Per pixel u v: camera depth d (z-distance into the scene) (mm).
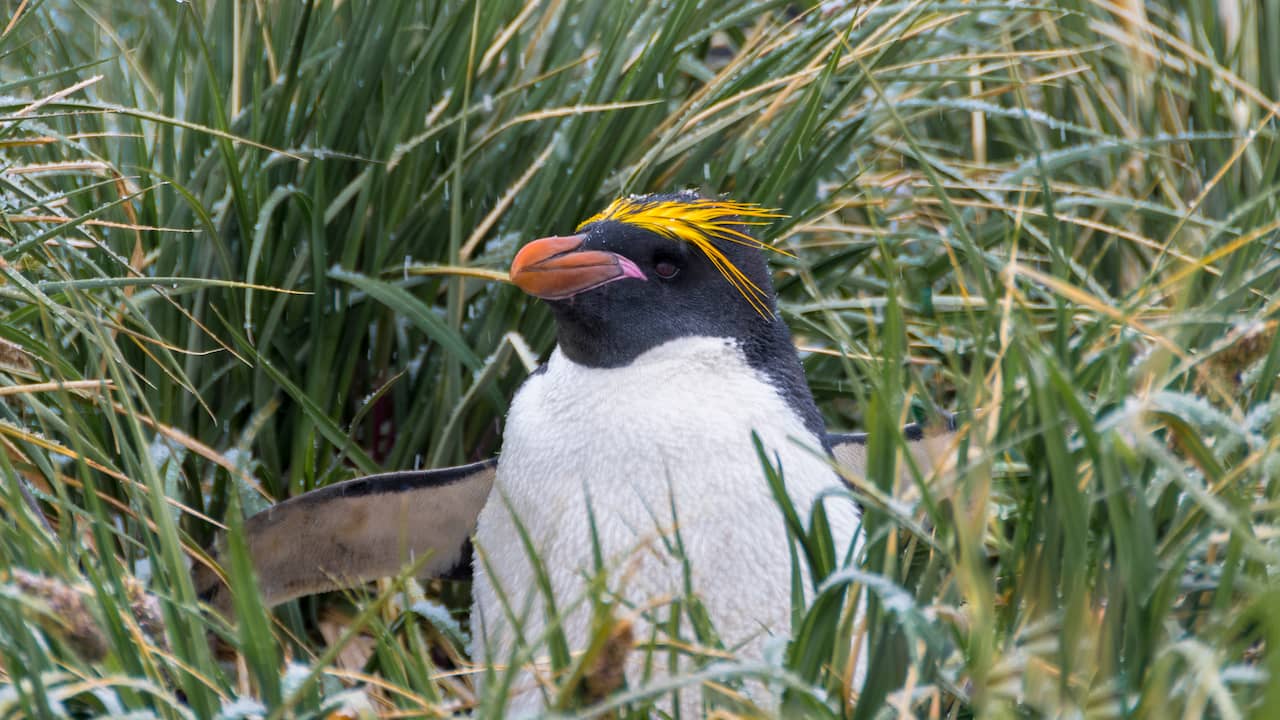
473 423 6559
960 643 3846
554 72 6590
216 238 5961
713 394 5094
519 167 6910
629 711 3789
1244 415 4539
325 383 6410
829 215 7688
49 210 5879
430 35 6613
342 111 6426
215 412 6395
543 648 4871
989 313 4301
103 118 6559
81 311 5188
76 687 3500
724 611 4875
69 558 4074
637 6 6934
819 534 4148
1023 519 4215
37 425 5750
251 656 3604
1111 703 3586
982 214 7703
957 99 7551
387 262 6668
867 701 3816
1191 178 7648
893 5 7277
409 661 4207
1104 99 7980
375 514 5602
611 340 5188
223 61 6656
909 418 6215
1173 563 3688
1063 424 3938
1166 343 4020
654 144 6945
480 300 6738
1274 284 5633
